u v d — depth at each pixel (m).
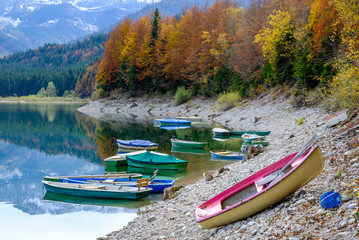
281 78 47.28
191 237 9.56
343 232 6.32
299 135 21.94
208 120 53.81
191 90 73.81
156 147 32.12
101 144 37.38
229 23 66.75
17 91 198.75
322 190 8.91
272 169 10.16
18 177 24.00
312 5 40.69
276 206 8.93
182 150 30.73
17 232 13.98
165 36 86.56
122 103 89.44
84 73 186.00
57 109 104.06
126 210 16.34
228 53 62.25
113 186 18.66
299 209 8.16
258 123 39.84
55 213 16.23
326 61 35.84
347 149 11.73
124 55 94.25
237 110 51.59
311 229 6.97
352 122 16.38
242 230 8.30
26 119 67.94
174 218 12.23
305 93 36.59
